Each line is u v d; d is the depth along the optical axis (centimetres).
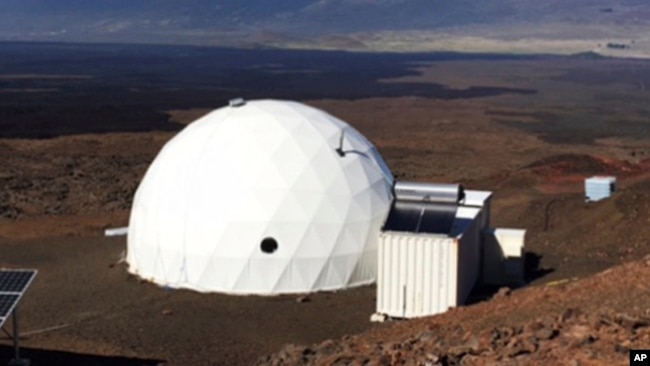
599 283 1523
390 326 1767
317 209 2425
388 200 2573
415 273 2098
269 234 2383
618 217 2877
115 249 2939
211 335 2028
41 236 3181
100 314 2208
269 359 1586
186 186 2497
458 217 2327
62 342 1983
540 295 1559
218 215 2412
